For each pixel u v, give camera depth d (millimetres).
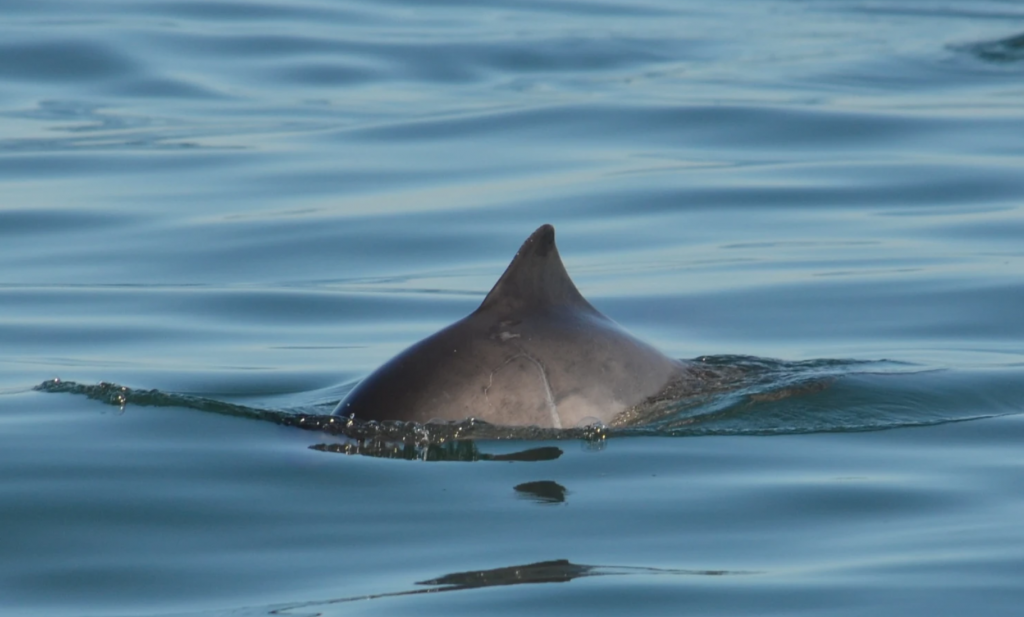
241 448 34469
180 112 90062
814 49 110812
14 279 57844
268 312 53219
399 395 34875
